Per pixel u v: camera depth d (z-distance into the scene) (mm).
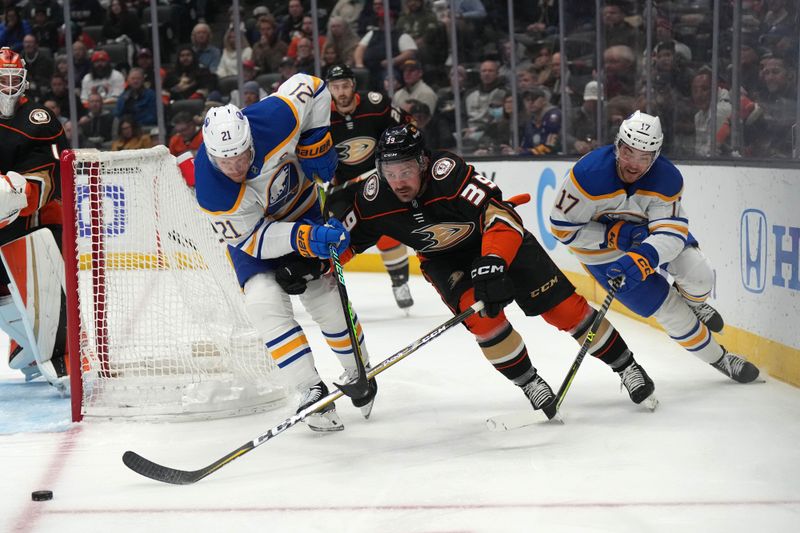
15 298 7215
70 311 6590
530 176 12117
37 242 7234
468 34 13844
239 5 15102
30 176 6977
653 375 7453
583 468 5316
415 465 5492
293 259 6012
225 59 16016
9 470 5648
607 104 11445
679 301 6699
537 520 4582
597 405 6629
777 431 5883
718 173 8070
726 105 8836
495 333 5996
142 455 5875
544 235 11977
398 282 10648
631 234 6574
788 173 6988
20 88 6957
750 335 7605
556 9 12602
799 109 7691
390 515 4719
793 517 4551
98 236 6852
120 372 6883
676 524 4492
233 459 5312
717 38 8922
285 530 4570
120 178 6902
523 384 6242
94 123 15852
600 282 7031
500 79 13641
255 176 5648
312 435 6172
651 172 6289
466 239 5984
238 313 6910
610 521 4543
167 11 16266
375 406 6867
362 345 6500
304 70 15508
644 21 10469
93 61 15719
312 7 14859
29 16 16453
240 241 5852
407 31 14430
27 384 8016
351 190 6508
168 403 6652
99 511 4918
